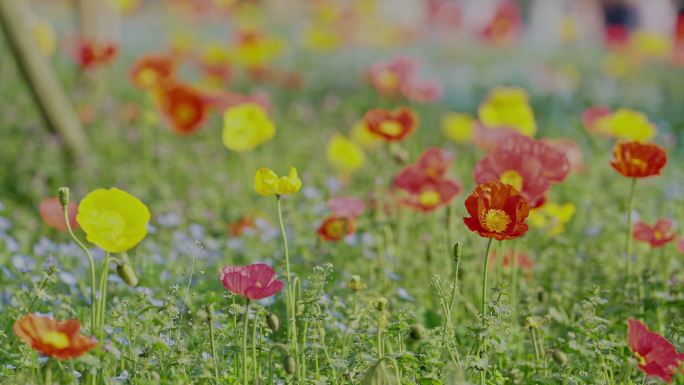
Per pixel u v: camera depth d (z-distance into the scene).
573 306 6.81
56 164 11.28
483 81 22.56
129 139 13.05
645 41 25.91
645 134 9.66
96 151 12.48
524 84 21.97
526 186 6.02
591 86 21.44
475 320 6.63
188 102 10.47
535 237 7.86
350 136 14.21
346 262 7.64
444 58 28.06
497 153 6.09
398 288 6.80
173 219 8.62
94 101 15.06
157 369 5.21
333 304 6.12
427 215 8.29
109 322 5.68
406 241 8.05
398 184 7.04
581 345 5.70
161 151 11.88
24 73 11.35
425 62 26.80
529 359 5.90
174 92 10.45
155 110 13.61
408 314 5.41
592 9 35.88
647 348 4.75
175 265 7.32
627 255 6.65
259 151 12.84
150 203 10.24
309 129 15.03
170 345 5.35
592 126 10.70
